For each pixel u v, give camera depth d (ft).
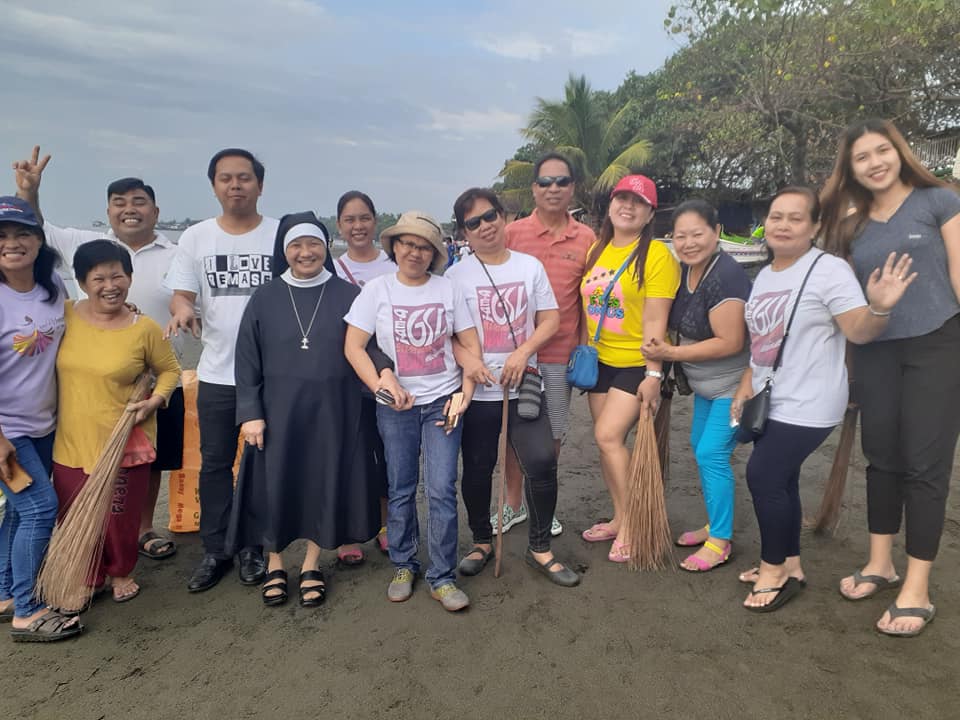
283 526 9.37
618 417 10.58
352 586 10.16
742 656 8.09
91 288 8.95
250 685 7.77
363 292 9.35
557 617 9.11
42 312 8.75
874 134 8.26
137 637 8.80
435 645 8.50
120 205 11.05
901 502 9.11
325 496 9.37
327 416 9.32
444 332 9.36
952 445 8.23
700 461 10.33
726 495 10.25
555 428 11.41
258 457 9.50
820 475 14.12
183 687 7.75
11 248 8.18
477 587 10.01
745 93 42.80
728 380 10.05
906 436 8.42
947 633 8.32
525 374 9.84
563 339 11.19
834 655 8.02
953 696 7.22
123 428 9.05
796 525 9.35
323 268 9.82
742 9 26.68
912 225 8.23
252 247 10.34
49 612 8.79
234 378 10.00
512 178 74.33
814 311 8.39
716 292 9.67
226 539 9.73
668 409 12.07
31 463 8.65
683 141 62.18
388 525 9.68
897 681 7.50
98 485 8.77
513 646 8.44
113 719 7.21
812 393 8.50
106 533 9.46
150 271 11.43
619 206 10.25
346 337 9.36
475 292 9.92
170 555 11.29
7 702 7.51
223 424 10.25
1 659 8.35
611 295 10.41
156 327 9.60
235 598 9.85
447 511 9.32
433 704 7.38
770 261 9.88
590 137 73.87
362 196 11.78
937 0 22.07
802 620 8.82
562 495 13.84
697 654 8.16
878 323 7.82
